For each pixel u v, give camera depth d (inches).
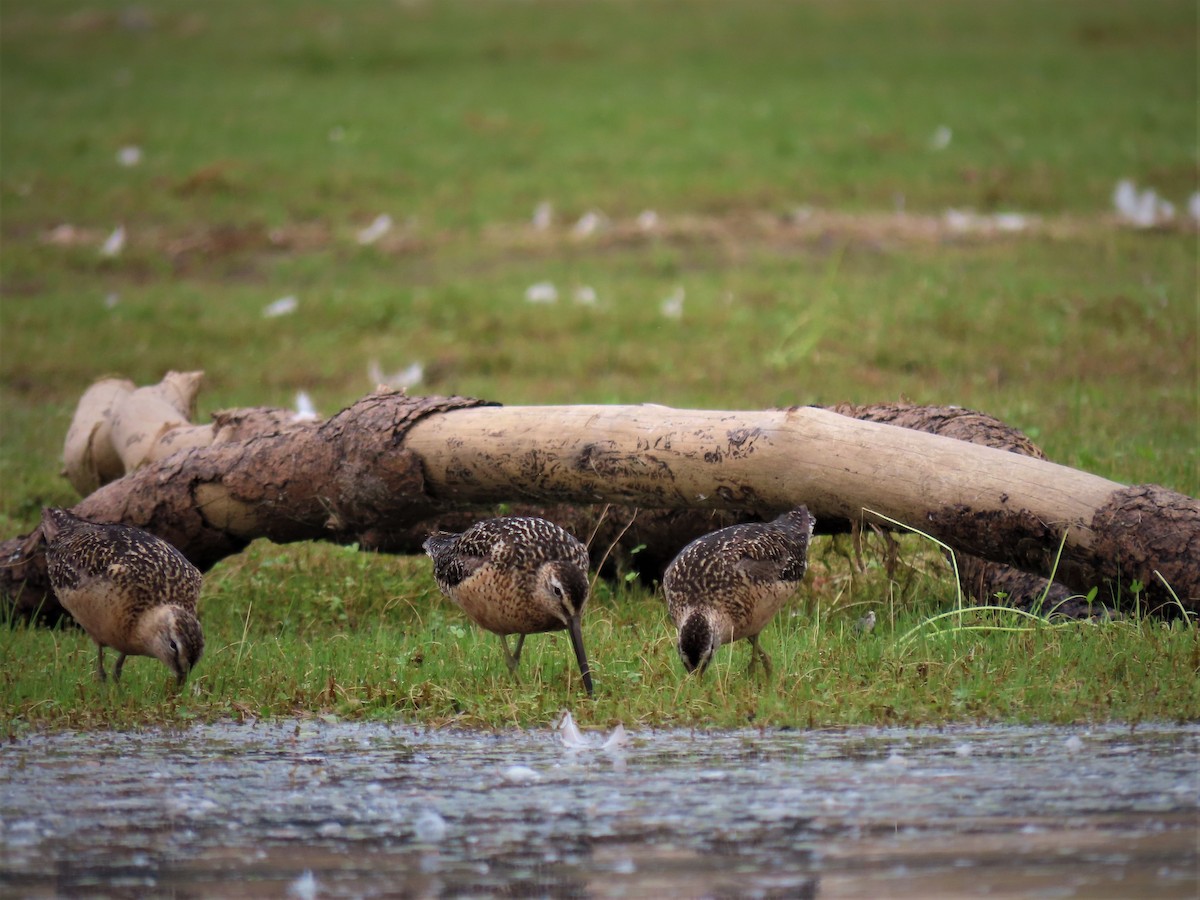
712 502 1001.5
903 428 960.9
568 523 1115.3
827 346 1937.7
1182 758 707.4
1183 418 1557.6
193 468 1117.1
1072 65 4079.7
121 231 2396.7
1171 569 857.5
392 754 764.0
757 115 3526.1
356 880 582.9
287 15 5032.0
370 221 2746.1
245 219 2716.5
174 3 5251.0
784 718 793.6
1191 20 4768.7
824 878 566.3
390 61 4308.6
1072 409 1593.3
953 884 555.8
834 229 2610.7
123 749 784.3
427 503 1074.7
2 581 1133.7
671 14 5167.3
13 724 831.1
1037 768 698.2
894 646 885.8
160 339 2070.6
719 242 2581.2
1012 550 914.7
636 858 596.7
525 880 577.3
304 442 1090.1
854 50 4456.2
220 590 1155.9
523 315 2142.0
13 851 621.9
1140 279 2171.5
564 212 2792.8
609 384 1841.8
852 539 1057.5
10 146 3184.1
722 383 1818.4
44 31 4699.8
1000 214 2691.9
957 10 5123.0
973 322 1979.6
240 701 864.3
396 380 1808.6
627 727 800.9
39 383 1915.6
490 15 5123.0
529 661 933.8
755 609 876.0
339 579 1157.1
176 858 611.8
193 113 3545.8
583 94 3848.4
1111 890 545.0
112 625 906.1
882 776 692.7
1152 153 3029.0
